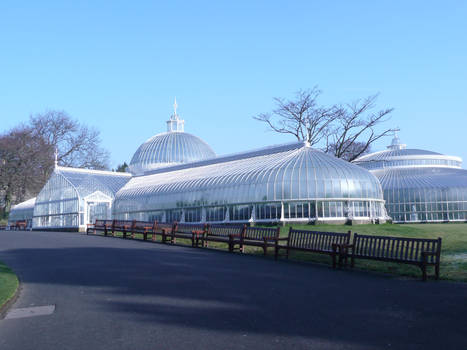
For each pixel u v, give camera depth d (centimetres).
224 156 5100
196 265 1638
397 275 1396
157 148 7100
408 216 6106
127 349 711
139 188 5331
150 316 908
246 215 3925
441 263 1571
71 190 5166
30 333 824
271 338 745
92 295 1133
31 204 6650
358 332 771
